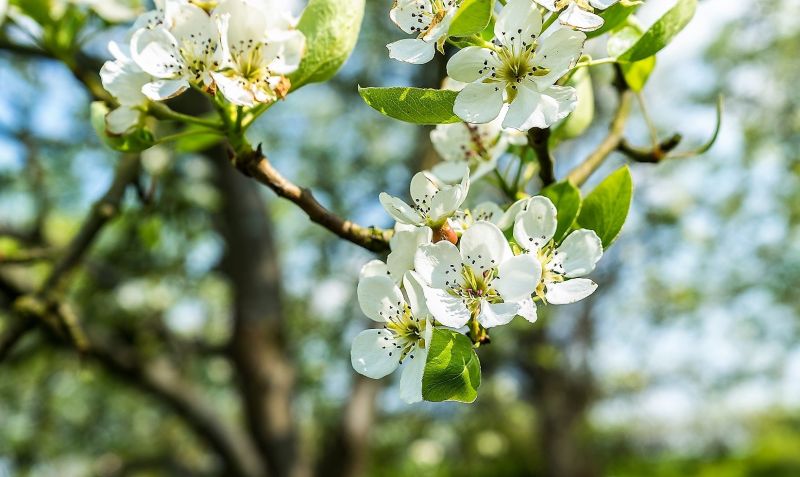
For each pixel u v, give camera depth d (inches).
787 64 490.6
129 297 341.7
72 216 384.2
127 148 65.4
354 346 58.5
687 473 1022.4
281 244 484.7
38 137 315.3
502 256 55.1
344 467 353.4
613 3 54.9
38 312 133.0
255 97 58.6
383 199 60.2
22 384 477.7
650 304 600.1
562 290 57.4
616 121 84.5
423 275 55.1
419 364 57.1
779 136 495.2
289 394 348.2
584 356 647.1
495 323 53.2
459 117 54.4
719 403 668.7
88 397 520.4
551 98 54.2
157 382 324.5
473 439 592.7
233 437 336.5
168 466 491.8
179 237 323.3
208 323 466.6
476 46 54.9
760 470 1047.6
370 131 480.7
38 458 516.1
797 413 1256.2
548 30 56.0
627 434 908.0
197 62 59.3
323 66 63.4
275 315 346.9
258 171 64.2
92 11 107.1
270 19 60.6
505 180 78.0
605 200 62.3
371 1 407.5
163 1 62.1
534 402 673.6
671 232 550.9
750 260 569.0
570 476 669.3
